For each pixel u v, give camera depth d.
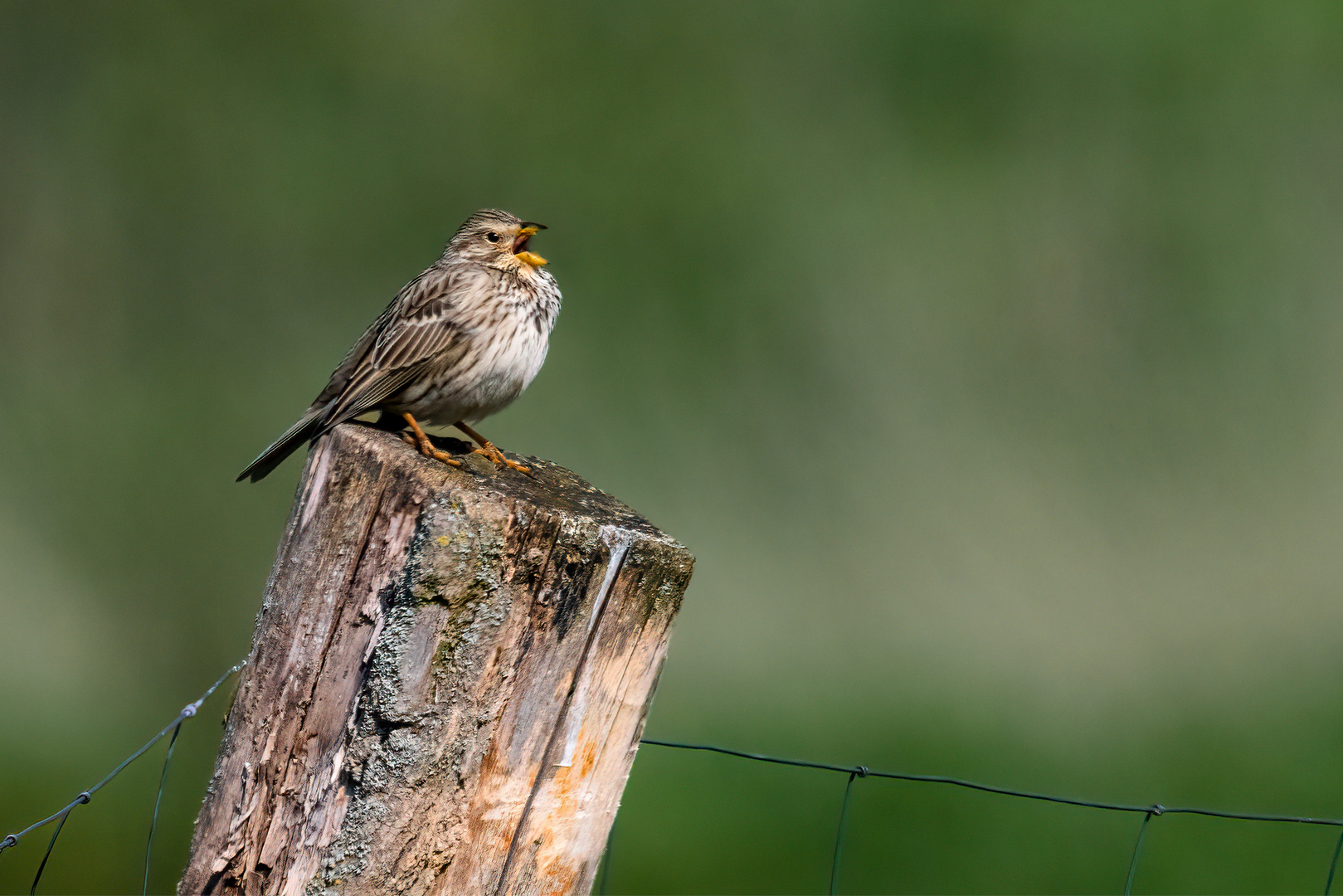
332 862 3.88
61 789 13.18
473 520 3.84
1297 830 11.34
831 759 12.96
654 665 4.21
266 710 4.09
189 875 4.14
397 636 3.84
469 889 4.04
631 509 4.44
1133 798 12.07
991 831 11.40
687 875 10.92
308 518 4.11
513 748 4.01
